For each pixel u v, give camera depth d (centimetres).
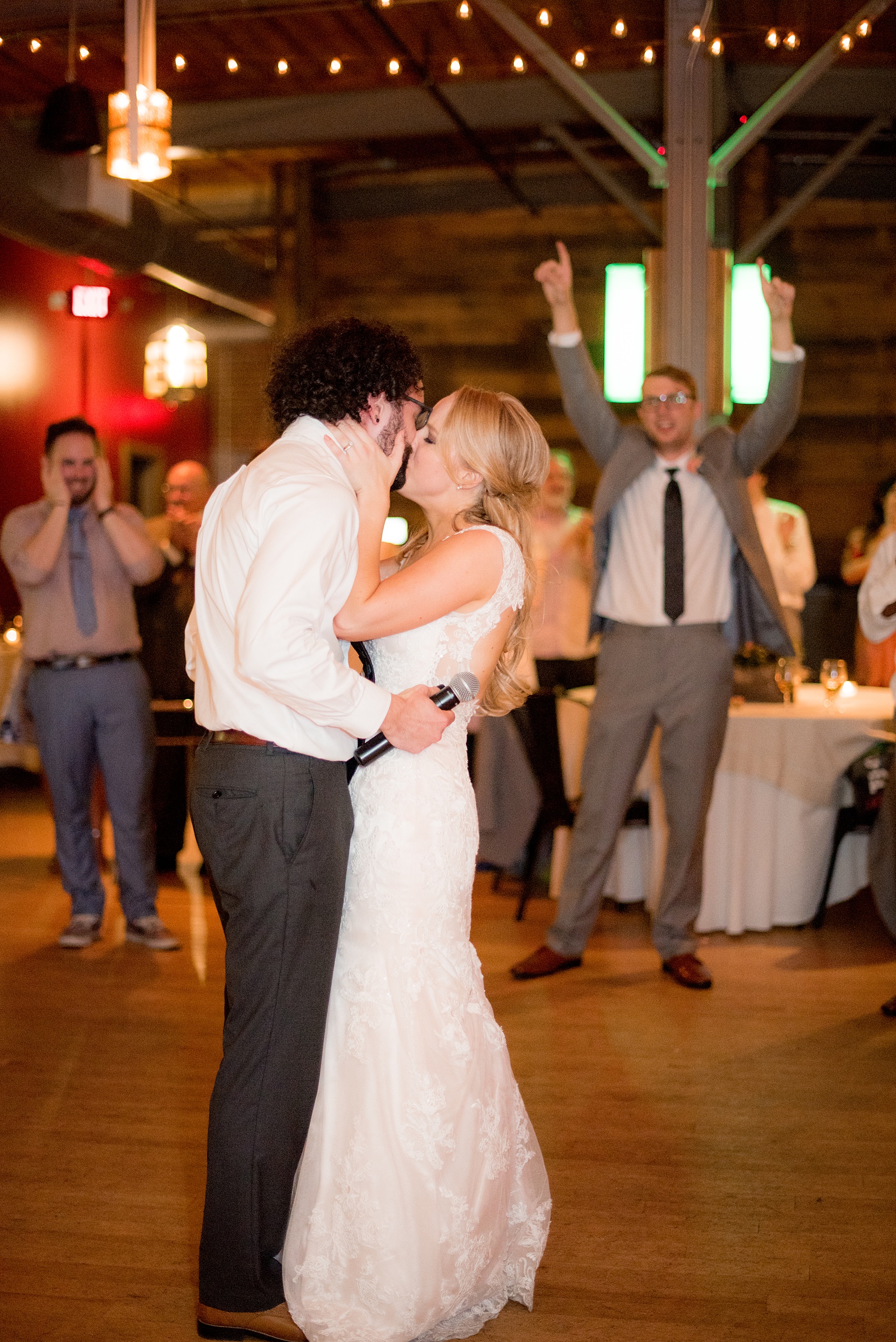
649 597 405
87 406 994
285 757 197
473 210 1042
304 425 200
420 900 205
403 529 767
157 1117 299
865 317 994
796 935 474
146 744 447
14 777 848
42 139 595
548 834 574
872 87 763
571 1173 269
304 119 809
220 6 580
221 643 198
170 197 1012
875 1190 262
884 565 404
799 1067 333
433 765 209
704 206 505
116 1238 241
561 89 775
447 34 683
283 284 1043
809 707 495
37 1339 206
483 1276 207
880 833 426
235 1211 200
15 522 439
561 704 514
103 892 459
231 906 200
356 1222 197
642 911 512
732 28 577
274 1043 199
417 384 204
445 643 210
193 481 550
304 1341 204
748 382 641
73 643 436
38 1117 299
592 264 1038
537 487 224
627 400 637
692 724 402
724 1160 276
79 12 571
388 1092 200
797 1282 226
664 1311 217
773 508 674
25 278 916
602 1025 366
